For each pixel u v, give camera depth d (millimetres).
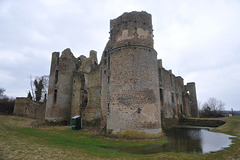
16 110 40688
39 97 50281
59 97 26406
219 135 17781
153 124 14922
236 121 25719
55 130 20406
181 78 41844
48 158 8289
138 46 16172
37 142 12219
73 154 9242
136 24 16766
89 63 30766
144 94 15195
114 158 8711
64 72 27625
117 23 17469
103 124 20156
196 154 9852
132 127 14422
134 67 15641
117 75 16156
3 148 9547
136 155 9547
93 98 24172
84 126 23625
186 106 41219
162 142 13375
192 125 31578
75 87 27547
